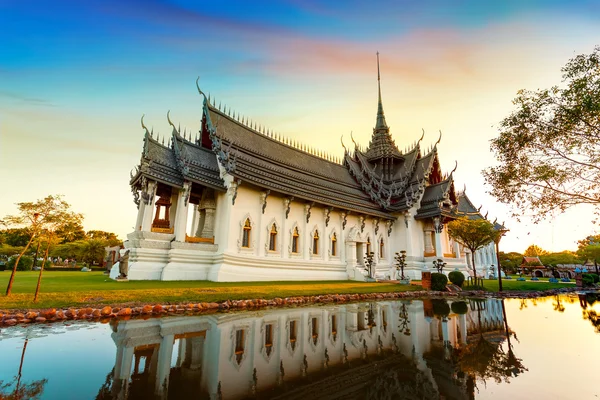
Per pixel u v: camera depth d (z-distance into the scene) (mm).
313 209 31047
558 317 14227
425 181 40719
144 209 22047
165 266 21172
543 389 5602
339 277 31594
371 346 8688
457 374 6422
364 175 44000
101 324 10203
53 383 5430
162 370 6277
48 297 12258
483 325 12008
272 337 9312
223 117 30016
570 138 11188
